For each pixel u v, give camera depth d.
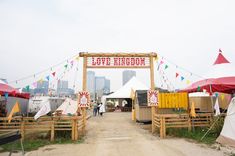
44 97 18.92
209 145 7.59
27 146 7.52
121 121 17.28
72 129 8.80
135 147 7.45
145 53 11.12
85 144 8.03
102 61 10.98
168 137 9.38
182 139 8.83
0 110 13.94
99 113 24.42
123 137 9.54
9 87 10.30
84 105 10.27
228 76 9.52
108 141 8.62
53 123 8.67
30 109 18.34
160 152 6.69
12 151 6.88
